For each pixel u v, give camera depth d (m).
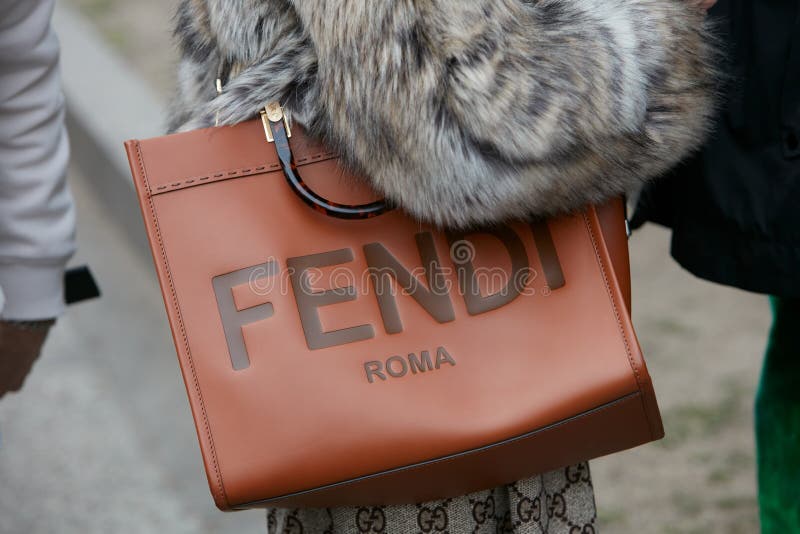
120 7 6.01
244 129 1.27
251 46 1.28
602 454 1.33
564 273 1.28
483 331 1.27
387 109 1.14
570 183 1.20
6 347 1.54
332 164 1.27
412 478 1.27
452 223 1.21
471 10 1.12
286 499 1.26
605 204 1.32
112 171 3.78
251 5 1.27
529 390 1.25
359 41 1.14
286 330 1.25
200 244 1.26
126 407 3.02
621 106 1.17
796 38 1.44
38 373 3.24
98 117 3.90
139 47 5.27
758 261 1.52
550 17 1.18
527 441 1.26
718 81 1.42
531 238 1.28
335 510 1.41
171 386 3.07
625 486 2.54
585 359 1.26
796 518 1.78
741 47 1.50
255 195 1.27
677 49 1.25
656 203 1.70
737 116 1.51
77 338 3.41
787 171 1.47
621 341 1.26
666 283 3.33
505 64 1.13
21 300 1.52
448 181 1.16
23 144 1.44
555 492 1.44
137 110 3.92
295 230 1.27
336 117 1.19
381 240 1.27
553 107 1.14
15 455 2.87
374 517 1.38
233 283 1.26
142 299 3.57
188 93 1.43
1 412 3.06
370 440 1.25
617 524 2.42
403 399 1.25
